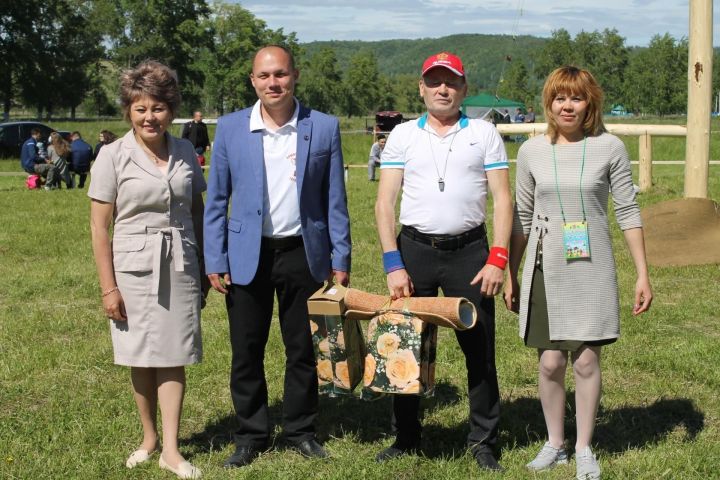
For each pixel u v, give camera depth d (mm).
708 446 4461
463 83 4176
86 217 14633
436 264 4191
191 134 21812
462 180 4145
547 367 4230
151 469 4312
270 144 4332
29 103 62938
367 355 4121
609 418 4988
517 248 4352
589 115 4152
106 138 22656
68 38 68312
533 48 100375
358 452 4504
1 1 58062
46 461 4441
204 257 4391
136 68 4234
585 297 4113
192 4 82812
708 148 10180
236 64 92500
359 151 33969
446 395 5410
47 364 6102
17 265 10180
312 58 109812
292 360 4477
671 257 9094
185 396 5422
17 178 25844
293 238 4344
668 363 5816
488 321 4219
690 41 10125
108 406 5262
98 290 8695
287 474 4180
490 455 4285
